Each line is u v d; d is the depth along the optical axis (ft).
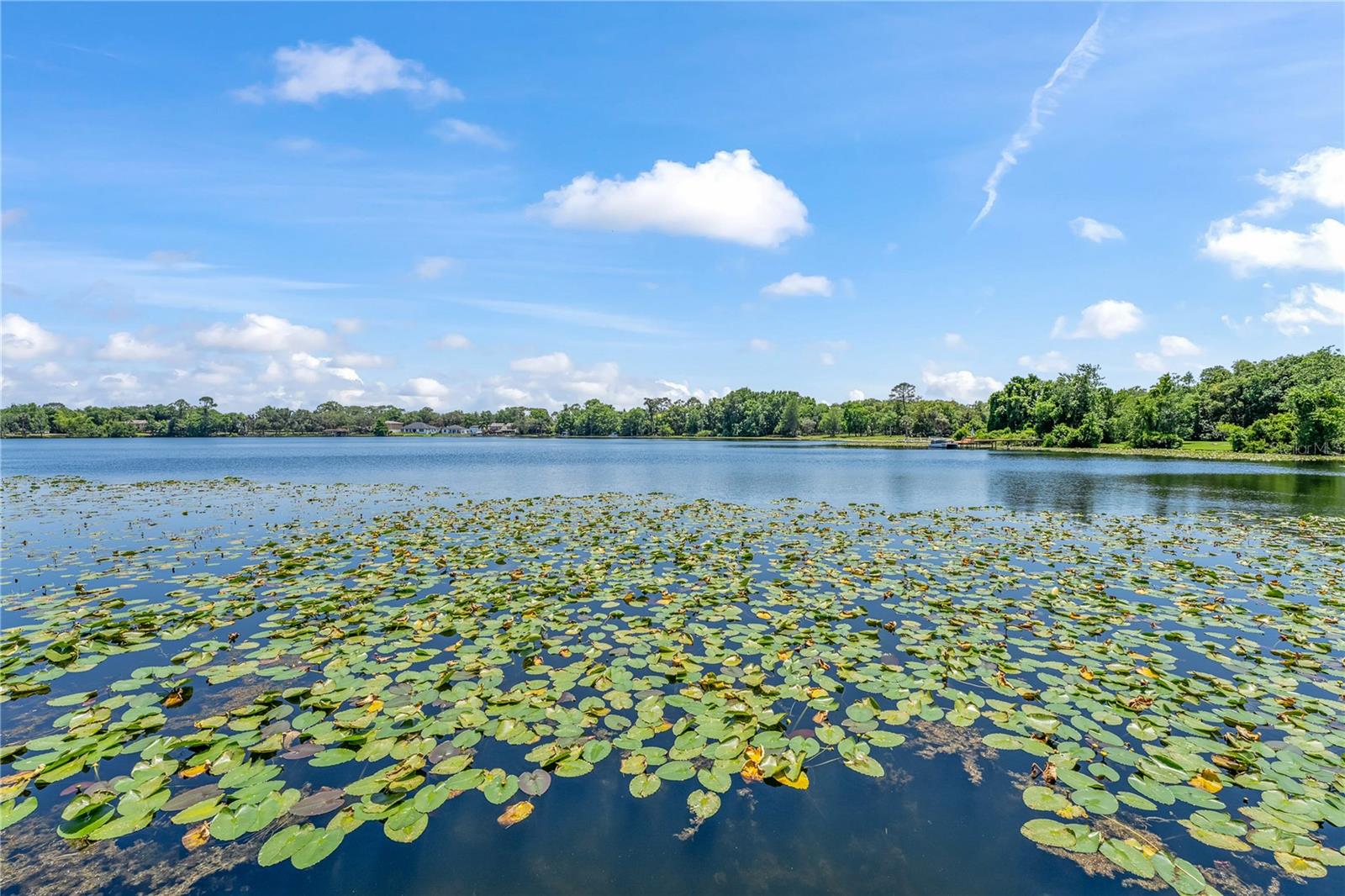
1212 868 12.60
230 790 14.67
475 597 30.30
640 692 19.97
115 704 18.88
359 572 35.47
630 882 12.28
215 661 22.34
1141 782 15.15
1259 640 25.04
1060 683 20.67
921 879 12.35
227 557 40.11
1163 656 23.09
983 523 56.90
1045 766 16.14
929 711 18.75
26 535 48.67
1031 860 12.88
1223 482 104.22
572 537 48.16
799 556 40.70
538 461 176.96
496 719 18.06
